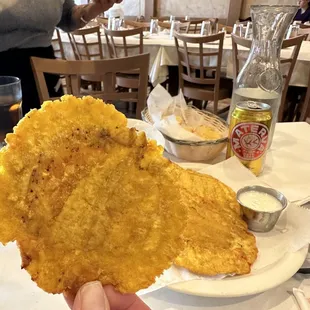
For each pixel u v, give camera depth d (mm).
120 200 361
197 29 3738
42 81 1199
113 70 1214
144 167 365
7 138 334
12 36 1369
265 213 584
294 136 1026
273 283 490
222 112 2918
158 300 499
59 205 346
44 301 478
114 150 361
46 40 1481
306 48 2625
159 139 773
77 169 352
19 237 332
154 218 365
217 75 2477
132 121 807
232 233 570
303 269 557
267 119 742
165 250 365
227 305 494
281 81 895
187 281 486
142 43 2734
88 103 358
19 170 331
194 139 821
